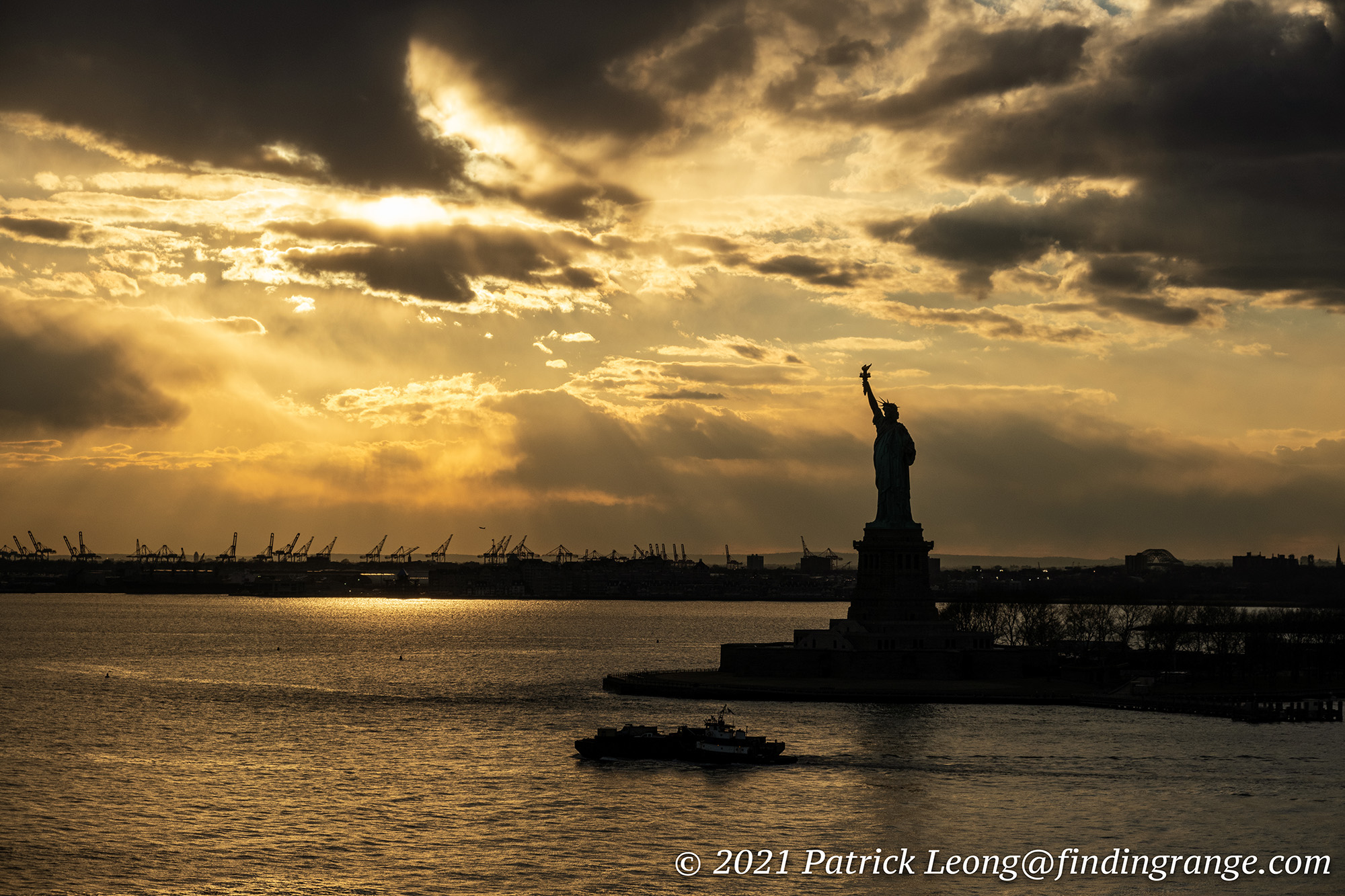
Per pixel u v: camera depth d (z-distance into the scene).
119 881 156.62
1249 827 178.38
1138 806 189.25
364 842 172.50
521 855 166.38
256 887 154.12
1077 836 174.38
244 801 195.88
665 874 159.00
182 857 165.88
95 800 196.50
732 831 177.00
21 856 165.50
